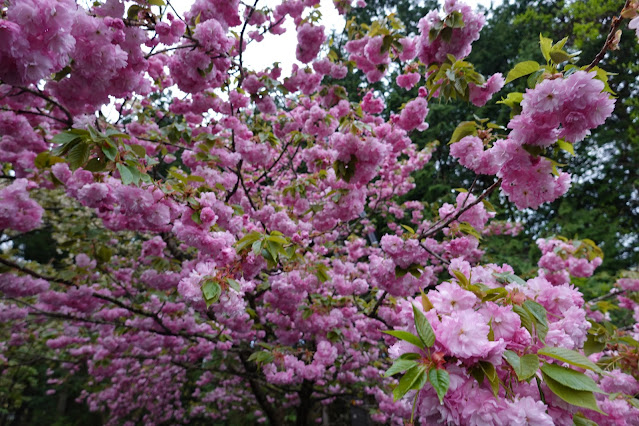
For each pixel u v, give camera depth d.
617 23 1.49
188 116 4.66
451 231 3.01
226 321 4.23
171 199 2.17
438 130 12.14
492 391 0.99
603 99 1.39
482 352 0.95
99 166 1.87
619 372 2.19
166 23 2.37
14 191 2.80
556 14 14.21
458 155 2.38
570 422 1.06
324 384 5.84
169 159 5.89
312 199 5.75
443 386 0.88
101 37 1.68
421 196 12.31
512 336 1.10
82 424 12.63
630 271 4.43
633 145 12.48
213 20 2.55
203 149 3.48
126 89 2.07
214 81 3.40
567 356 0.95
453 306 1.15
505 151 1.73
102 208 2.81
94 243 3.90
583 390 0.92
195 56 2.62
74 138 1.70
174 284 4.05
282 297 3.58
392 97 11.75
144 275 3.94
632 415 1.85
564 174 1.92
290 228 3.35
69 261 4.41
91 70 1.76
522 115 1.60
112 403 8.03
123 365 6.72
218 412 8.48
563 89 1.38
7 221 2.78
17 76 1.26
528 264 10.07
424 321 0.99
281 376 3.92
